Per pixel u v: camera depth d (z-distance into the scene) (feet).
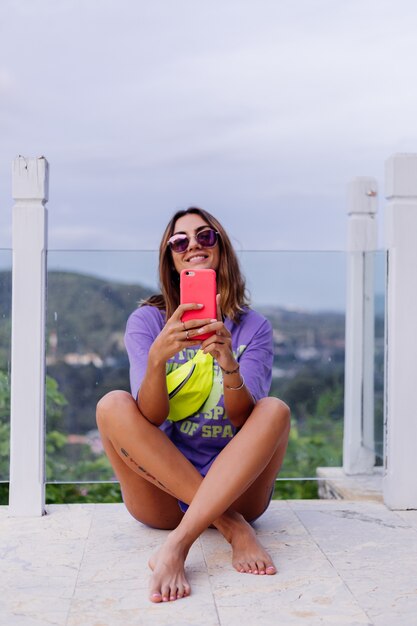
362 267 13.60
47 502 13.92
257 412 8.53
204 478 8.32
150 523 9.72
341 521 10.38
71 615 7.21
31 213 10.68
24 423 10.68
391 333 11.16
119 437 8.55
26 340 10.72
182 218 9.72
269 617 7.16
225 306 9.67
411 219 11.08
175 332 8.20
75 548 9.18
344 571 8.36
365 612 7.27
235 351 9.48
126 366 13.23
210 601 7.53
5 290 11.97
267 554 8.45
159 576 7.70
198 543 9.21
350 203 13.62
